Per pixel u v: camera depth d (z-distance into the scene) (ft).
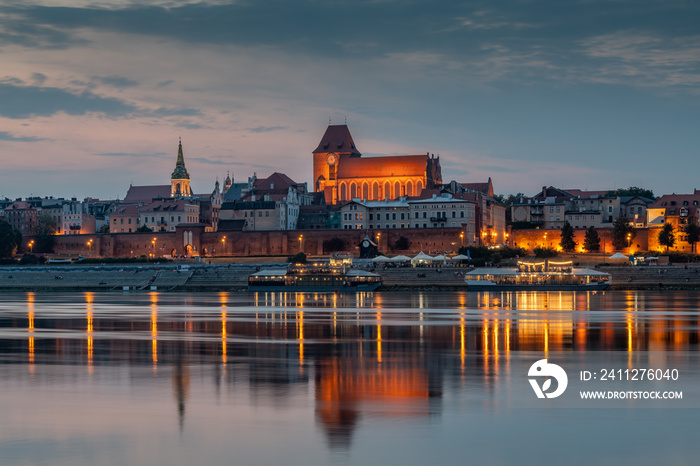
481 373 284.20
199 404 240.12
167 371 290.76
